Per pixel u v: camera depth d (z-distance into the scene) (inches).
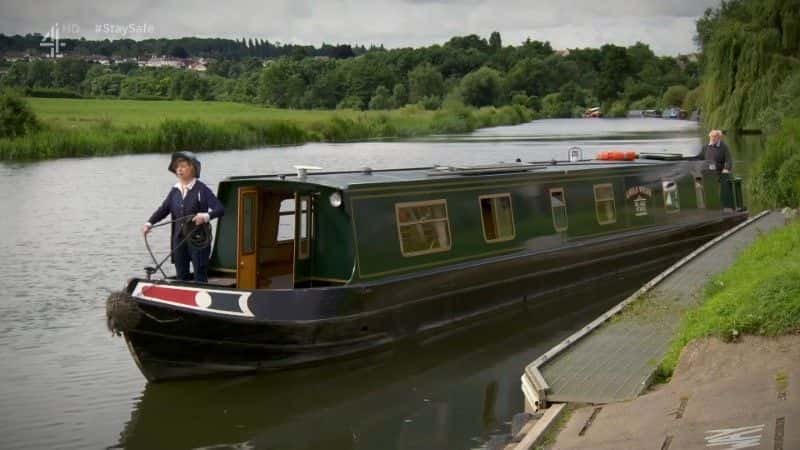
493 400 464.1
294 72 5738.2
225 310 469.1
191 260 506.0
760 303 355.6
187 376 480.7
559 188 704.4
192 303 466.0
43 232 975.6
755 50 1907.0
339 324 505.0
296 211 531.2
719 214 911.7
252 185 536.4
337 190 520.4
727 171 949.2
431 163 1752.0
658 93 6314.0
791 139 1096.2
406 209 560.1
